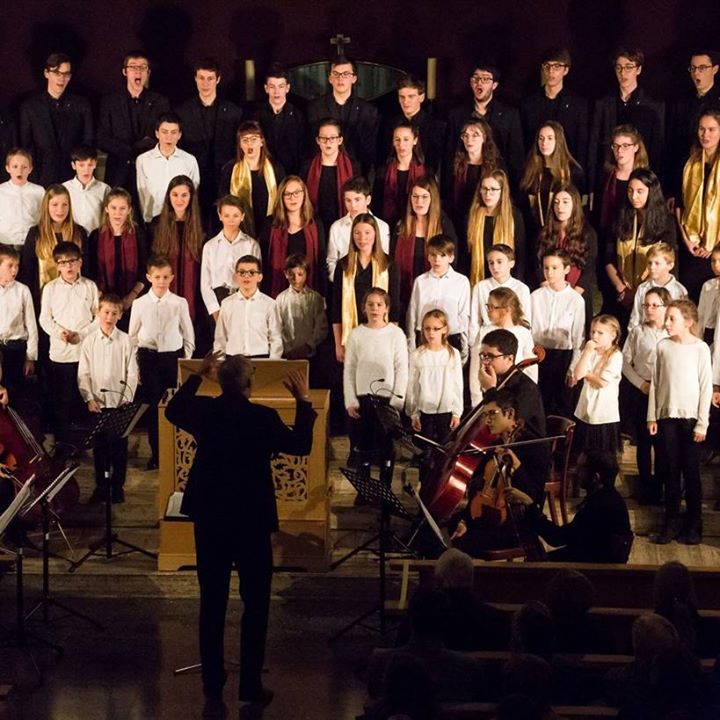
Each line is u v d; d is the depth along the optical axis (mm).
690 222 22469
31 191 22547
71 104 23500
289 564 18859
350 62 23875
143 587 18719
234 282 21609
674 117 23547
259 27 25453
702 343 19469
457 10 25344
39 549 19500
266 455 15234
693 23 25109
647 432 20328
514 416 17047
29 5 25297
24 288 21312
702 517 20125
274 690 16047
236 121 23594
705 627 14516
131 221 21922
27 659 16781
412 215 21656
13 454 18875
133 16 25406
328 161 22453
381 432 20375
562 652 14031
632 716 12250
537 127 23516
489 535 16922
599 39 25281
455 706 12742
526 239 22469
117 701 15836
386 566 18969
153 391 21000
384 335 20219
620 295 21781
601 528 16359
